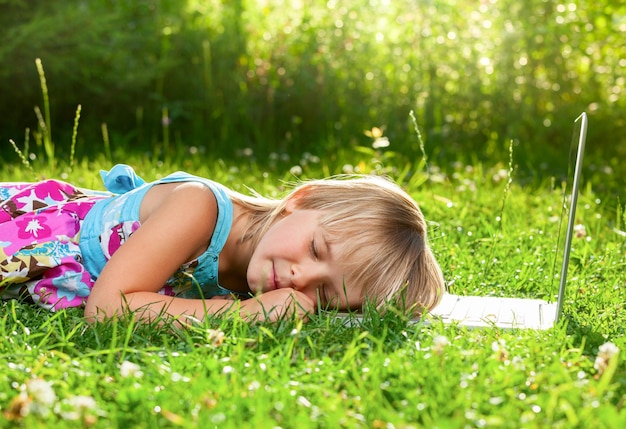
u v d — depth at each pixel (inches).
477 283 111.9
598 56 258.8
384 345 76.0
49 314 87.1
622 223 151.1
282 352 70.7
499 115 259.6
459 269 115.6
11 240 91.7
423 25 260.2
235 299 86.4
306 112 260.2
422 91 259.3
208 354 73.0
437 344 71.2
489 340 78.7
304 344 76.8
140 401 61.3
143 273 84.8
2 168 194.1
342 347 76.1
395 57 263.9
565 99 260.7
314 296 88.4
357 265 87.6
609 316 93.3
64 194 100.9
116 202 96.3
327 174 189.8
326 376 67.8
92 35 236.5
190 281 94.4
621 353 75.3
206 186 92.1
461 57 259.3
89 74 245.9
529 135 259.3
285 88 259.9
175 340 78.6
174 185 94.7
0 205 97.9
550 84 258.2
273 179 186.4
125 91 252.2
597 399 62.3
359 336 72.5
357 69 261.4
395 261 88.8
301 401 61.7
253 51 265.3
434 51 260.2
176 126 256.8
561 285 85.3
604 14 250.2
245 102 256.2
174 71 261.7
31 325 82.9
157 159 215.8
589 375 70.8
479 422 58.0
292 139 250.5
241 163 215.9
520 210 156.6
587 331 84.0
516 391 65.2
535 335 81.4
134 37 249.6
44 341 73.4
